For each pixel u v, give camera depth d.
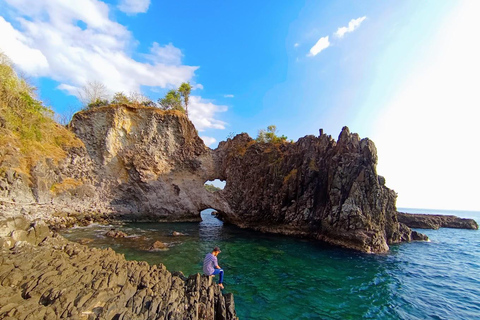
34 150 24.03
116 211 29.56
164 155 33.03
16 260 9.00
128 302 7.40
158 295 8.00
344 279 14.02
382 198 23.38
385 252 21.56
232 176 35.31
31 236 12.27
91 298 6.96
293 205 27.98
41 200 23.09
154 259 15.09
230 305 8.73
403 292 12.74
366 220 21.61
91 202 28.09
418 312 10.56
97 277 8.50
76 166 28.08
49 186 24.50
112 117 30.34
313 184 27.34
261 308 10.04
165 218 32.28
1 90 22.30
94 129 30.05
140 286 8.80
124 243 18.58
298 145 31.53
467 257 22.14
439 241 31.19
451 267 18.31
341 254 19.52
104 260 10.59
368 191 22.83
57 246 12.42
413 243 27.88
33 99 26.03
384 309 10.62
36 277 8.02
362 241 20.92
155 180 31.88
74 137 29.27
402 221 48.31
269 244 22.02
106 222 28.12
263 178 32.09
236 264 15.58
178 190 33.56
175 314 7.04
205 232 26.45
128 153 30.92
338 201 23.72
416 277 15.41
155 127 32.56
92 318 6.20
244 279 13.08
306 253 19.30
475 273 16.98
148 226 27.86
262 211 30.92
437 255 22.23
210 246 19.77
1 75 22.61
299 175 28.59
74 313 6.23
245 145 37.41
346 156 24.70
